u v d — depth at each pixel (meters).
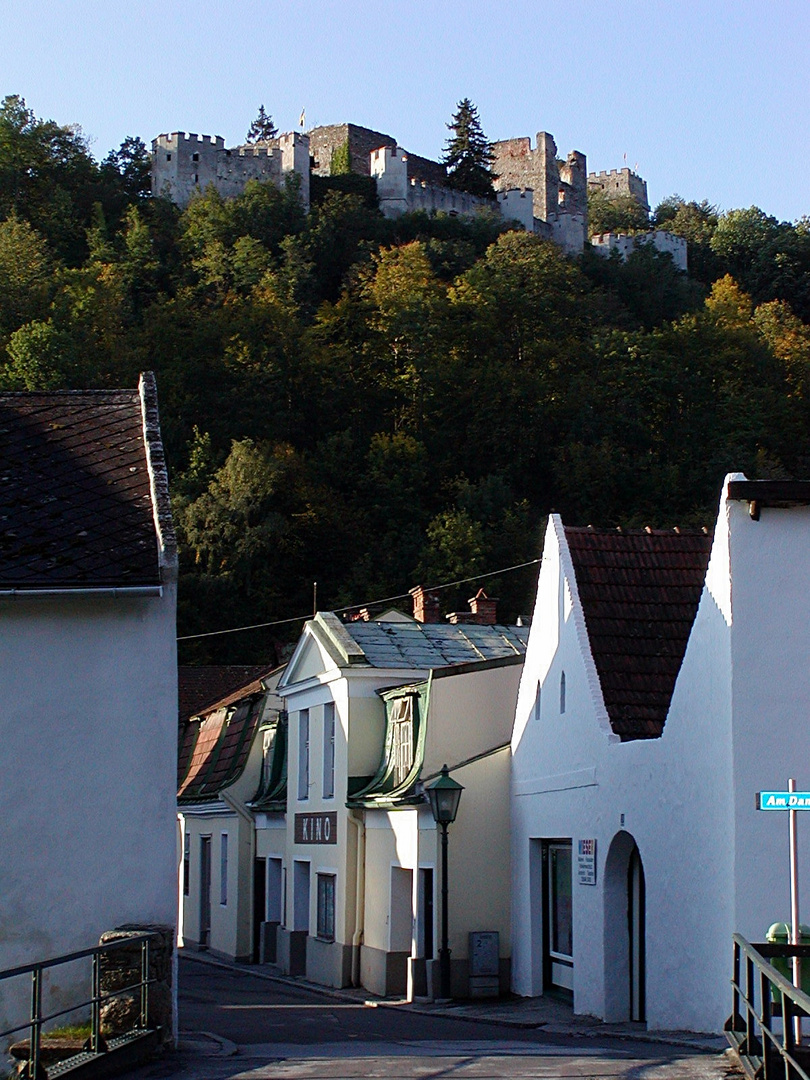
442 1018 20.36
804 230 159.88
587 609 20.03
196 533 78.19
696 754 15.43
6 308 97.31
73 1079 11.41
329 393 100.88
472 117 166.25
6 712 14.59
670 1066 11.98
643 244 153.25
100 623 14.94
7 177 135.75
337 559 83.69
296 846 30.69
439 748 25.06
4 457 17.31
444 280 130.38
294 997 25.28
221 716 39.41
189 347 99.62
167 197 146.12
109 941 13.34
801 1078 8.74
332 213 138.62
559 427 95.31
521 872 22.86
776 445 96.00
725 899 14.40
